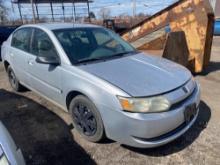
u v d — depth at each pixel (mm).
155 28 6973
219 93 4965
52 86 3619
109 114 2725
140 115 2547
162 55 5715
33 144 3215
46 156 2961
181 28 6309
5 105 4484
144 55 3881
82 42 3705
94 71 3039
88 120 3107
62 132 3490
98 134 2998
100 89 2781
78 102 3166
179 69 3400
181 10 6250
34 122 3814
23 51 4359
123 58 3570
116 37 4266
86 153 2994
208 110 4121
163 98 2648
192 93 3078
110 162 2826
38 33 3990
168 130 2701
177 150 3010
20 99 4754
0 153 1866
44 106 4395
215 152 2963
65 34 3711
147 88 2699
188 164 2762
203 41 5934
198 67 6199
